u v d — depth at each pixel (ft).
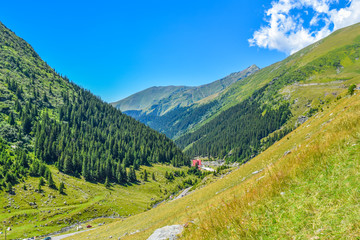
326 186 19.63
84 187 416.67
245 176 113.80
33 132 528.63
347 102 99.45
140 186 510.99
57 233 268.21
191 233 27.35
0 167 349.61
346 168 20.36
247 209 23.08
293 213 18.39
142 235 80.89
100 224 303.27
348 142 25.49
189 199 139.13
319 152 26.53
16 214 277.85
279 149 119.96
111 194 424.87
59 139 557.74
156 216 135.23
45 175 384.27
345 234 13.44
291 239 15.67
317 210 17.17
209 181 292.40
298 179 23.66
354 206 15.31
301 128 150.10
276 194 23.22
